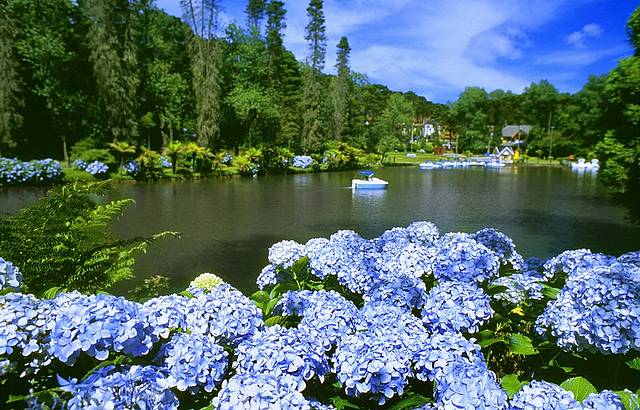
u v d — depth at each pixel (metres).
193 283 4.62
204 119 32.00
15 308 1.77
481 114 77.56
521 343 2.82
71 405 1.46
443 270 3.22
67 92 25.75
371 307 2.67
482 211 17.06
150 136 34.50
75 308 1.75
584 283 2.61
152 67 31.31
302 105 42.78
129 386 1.58
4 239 3.46
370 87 64.06
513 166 51.94
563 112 63.84
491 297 3.32
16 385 1.79
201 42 34.41
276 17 42.53
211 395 1.97
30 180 21.05
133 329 1.74
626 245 11.32
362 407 2.12
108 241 4.39
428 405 1.93
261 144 36.38
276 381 1.73
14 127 22.77
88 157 24.39
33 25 24.70
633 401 1.95
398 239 4.54
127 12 27.56
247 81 39.47
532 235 12.60
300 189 24.39
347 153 42.62
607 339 2.33
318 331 2.32
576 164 50.22
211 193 21.58
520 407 1.81
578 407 1.73
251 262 9.12
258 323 2.39
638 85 7.80
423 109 100.88
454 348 2.15
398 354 2.05
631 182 8.42
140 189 22.56
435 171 42.00
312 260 3.72
